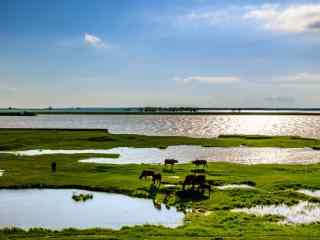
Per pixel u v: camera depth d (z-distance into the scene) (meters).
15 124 152.75
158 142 73.00
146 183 33.16
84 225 22.06
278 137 83.88
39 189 32.66
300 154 58.94
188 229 20.09
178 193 29.59
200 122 179.38
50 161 47.53
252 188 31.27
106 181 34.16
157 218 23.38
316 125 157.12
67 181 34.59
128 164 44.44
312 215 24.03
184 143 72.12
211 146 68.88
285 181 33.78
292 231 19.81
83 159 51.19
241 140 77.56
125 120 199.50
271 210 25.27
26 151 60.66
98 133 88.69
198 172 38.44
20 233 19.89
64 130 98.94
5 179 35.59
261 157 55.19
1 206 26.73
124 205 26.77
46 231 20.16
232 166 43.03
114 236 18.89
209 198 27.98
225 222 21.78
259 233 19.33
